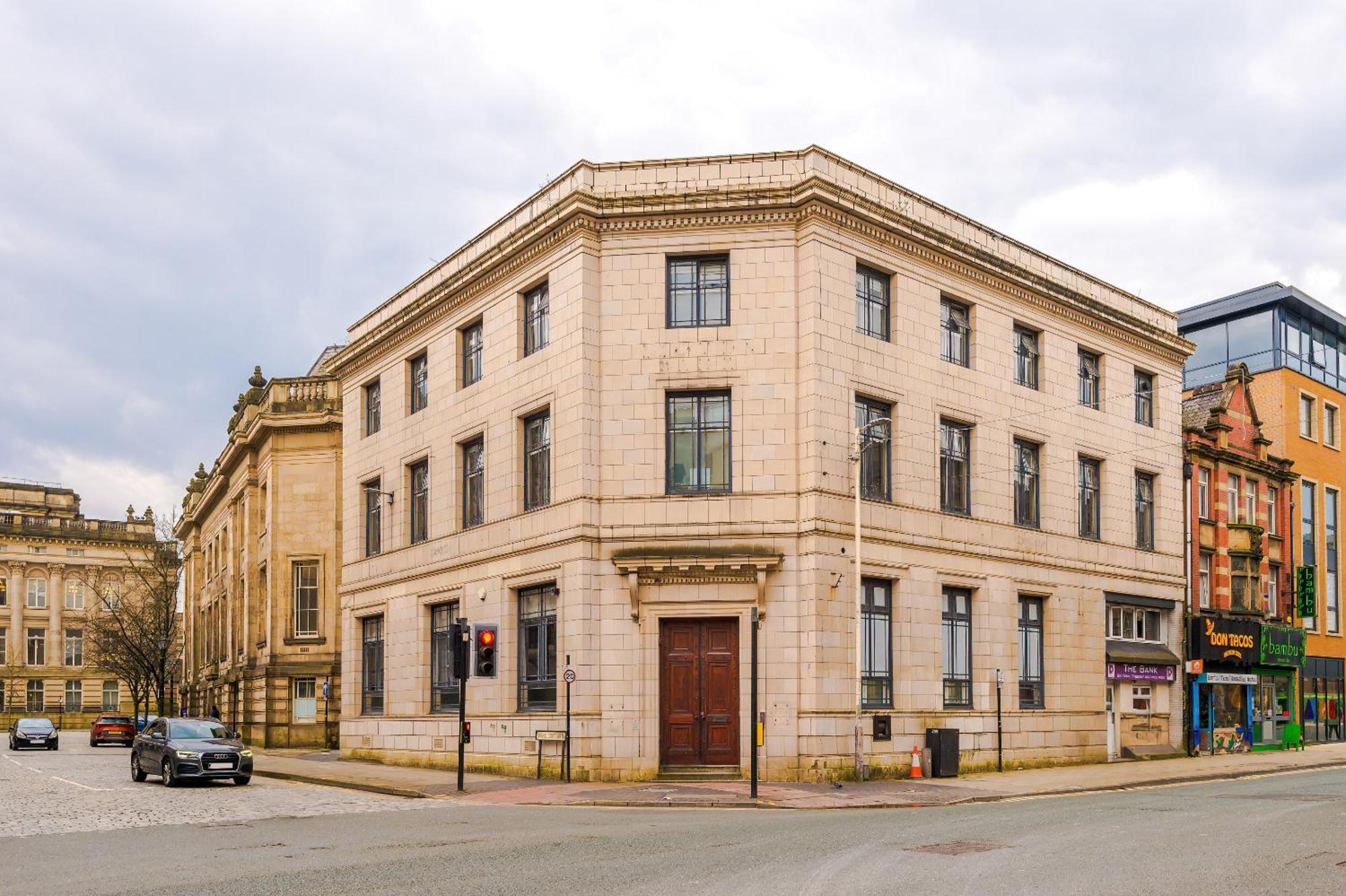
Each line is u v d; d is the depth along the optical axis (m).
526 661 27.81
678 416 26.16
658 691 24.98
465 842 15.23
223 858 14.06
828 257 25.89
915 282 28.11
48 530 96.12
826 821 17.61
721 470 25.80
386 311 35.50
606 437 25.94
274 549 45.34
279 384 46.25
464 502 31.02
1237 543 39.22
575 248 26.50
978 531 28.94
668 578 25.08
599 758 24.91
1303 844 14.30
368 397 36.88
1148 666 34.09
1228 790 23.61
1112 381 34.00
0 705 92.81
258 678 45.91
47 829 17.58
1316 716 43.25
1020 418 30.62
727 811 19.84
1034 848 13.99
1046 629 30.88
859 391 26.23
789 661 24.62
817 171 26.02
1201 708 36.31
